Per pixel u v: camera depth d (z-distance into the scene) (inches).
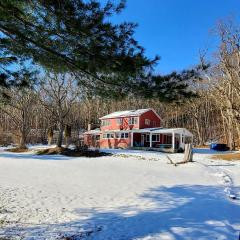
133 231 348.5
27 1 274.1
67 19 271.9
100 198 522.9
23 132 1827.0
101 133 2134.6
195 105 2336.4
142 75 306.0
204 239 318.0
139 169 891.4
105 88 336.2
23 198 515.8
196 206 456.8
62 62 318.0
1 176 740.0
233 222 375.9
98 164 1019.3
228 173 822.5
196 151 1691.7
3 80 306.2
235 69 1535.4
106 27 277.4
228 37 1541.6
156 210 440.1
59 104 1563.7
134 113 1945.1
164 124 2881.4
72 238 329.1
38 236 335.9
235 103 1685.5
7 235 337.4
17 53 322.0
